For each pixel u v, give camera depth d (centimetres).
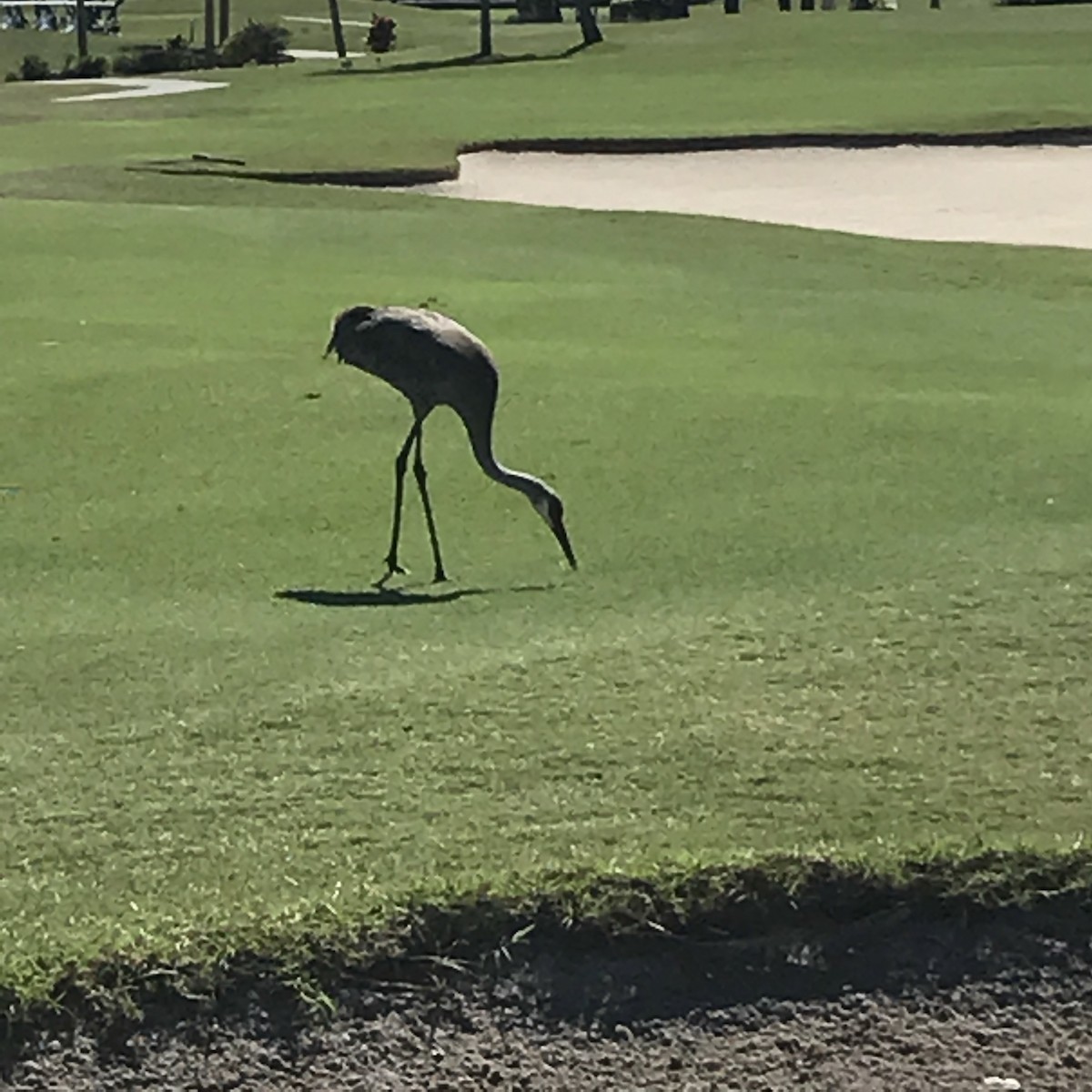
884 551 781
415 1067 552
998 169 2216
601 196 2092
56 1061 551
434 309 1220
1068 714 650
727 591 745
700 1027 560
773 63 3375
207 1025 557
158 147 2292
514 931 573
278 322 1172
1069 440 922
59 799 616
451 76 3491
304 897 577
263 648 704
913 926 579
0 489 876
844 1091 549
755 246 1588
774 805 608
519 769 625
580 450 916
